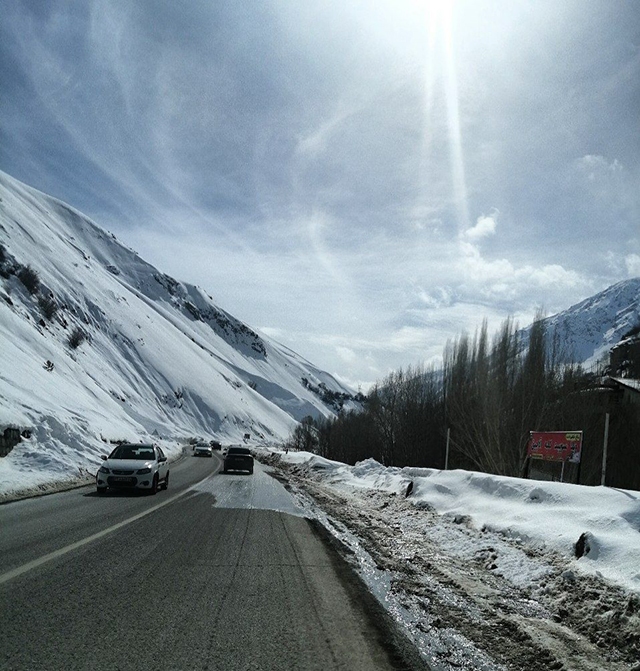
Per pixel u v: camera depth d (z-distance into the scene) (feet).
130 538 31.50
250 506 51.47
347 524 43.47
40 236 449.06
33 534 30.91
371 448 157.48
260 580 24.06
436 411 126.93
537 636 18.53
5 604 18.69
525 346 87.04
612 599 20.47
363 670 15.06
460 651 16.98
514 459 82.58
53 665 14.20
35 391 93.35
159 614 18.62
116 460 56.03
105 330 415.85
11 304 213.87
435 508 48.14
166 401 415.44
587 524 28.81
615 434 83.66
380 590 23.75
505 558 29.14
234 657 15.39
